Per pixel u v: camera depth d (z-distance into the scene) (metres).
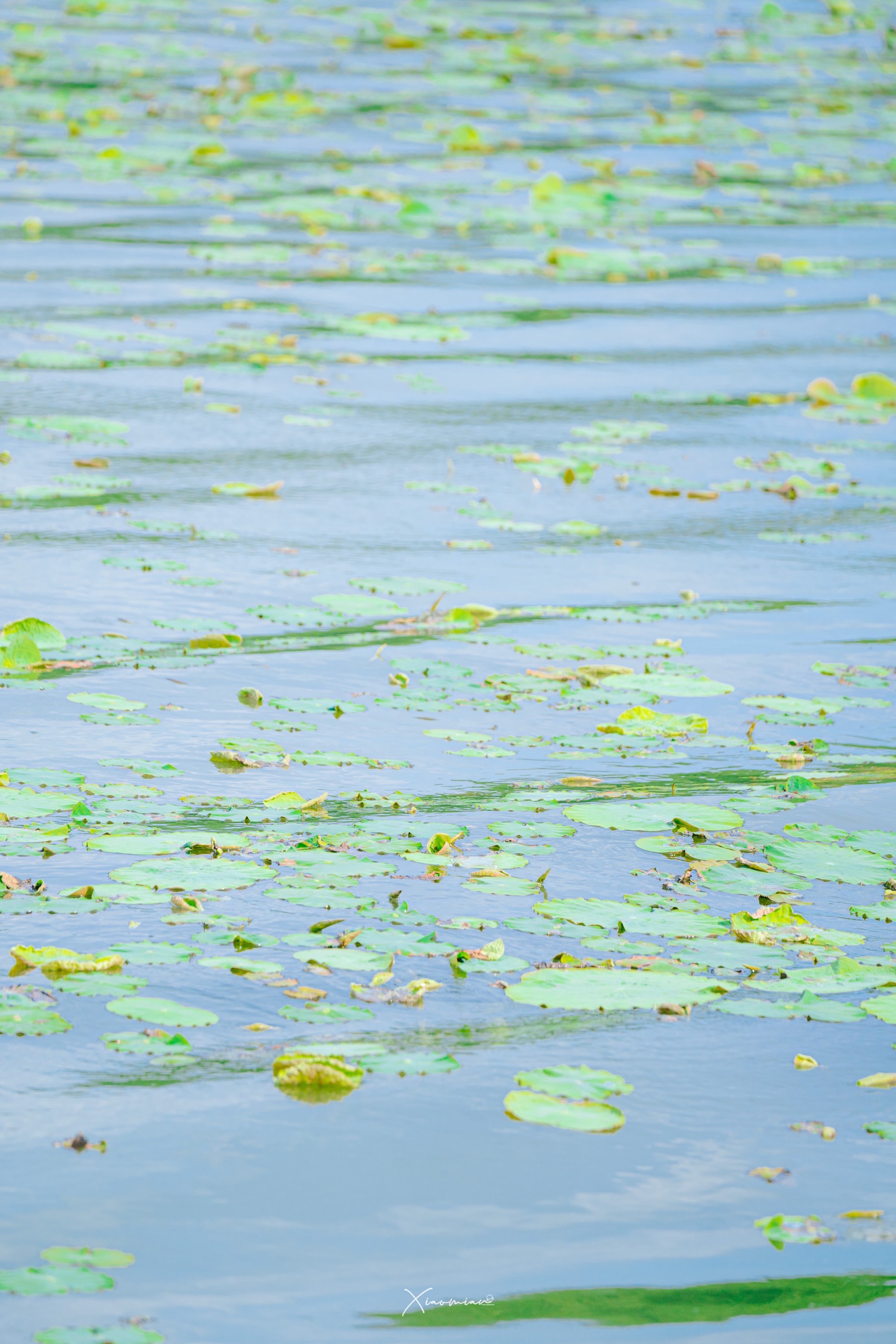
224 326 18.12
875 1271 4.57
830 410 16.86
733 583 11.91
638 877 7.12
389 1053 5.54
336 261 21.72
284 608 10.46
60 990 5.77
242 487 13.11
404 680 9.52
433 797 7.95
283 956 6.13
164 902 6.51
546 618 10.92
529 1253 4.55
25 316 17.73
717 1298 4.43
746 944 6.45
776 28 42.28
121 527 12.08
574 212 25.64
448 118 31.25
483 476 14.05
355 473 13.87
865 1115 5.37
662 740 8.92
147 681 9.34
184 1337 4.08
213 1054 5.46
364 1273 4.41
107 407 15.02
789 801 8.13
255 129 29.62
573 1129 5.14
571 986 5.91
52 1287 4.21
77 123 28.75
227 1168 4.84
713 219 26.09
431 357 17.94
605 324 19.83
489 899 6.78
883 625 11.20
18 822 7.19
